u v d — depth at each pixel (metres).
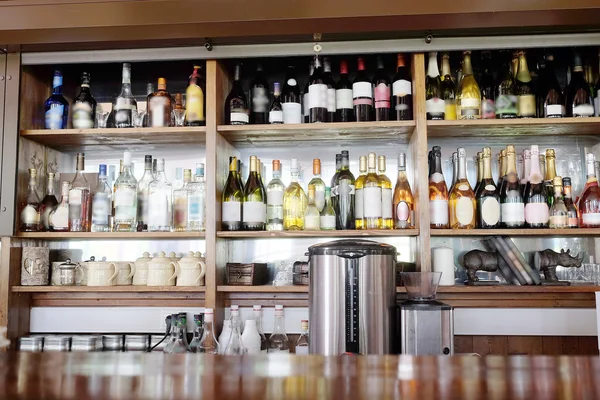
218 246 1.95
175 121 2.10
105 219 2.04
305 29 1.77
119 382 0.31
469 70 2.03
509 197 1.93
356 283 1.59
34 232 1.96
